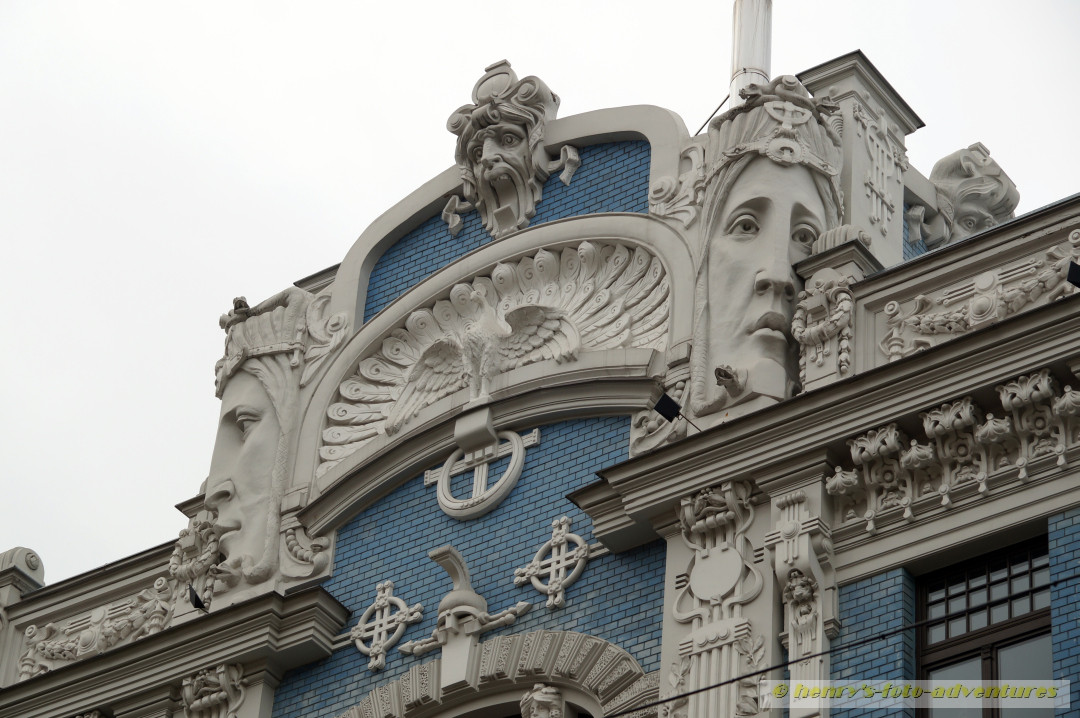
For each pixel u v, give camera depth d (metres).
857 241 21.39
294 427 24.41
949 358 19.67
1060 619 18.28
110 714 23.83
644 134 23.75
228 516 24.00
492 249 23.97
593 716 20.58
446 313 24.08
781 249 21.66
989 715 18.42
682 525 20.58
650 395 21.86
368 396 24.17
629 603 20.91
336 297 25.17
